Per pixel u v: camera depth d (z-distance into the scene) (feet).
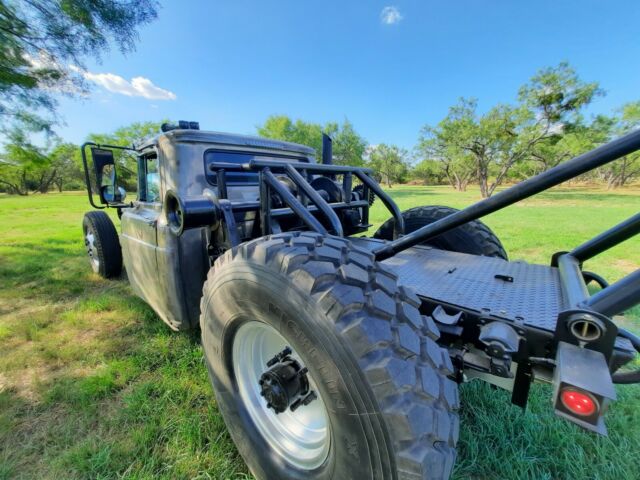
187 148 7.14
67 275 13.61
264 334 4.50
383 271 3.59
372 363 2.92
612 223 28.19
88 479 4.48
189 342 7.95
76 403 5.94
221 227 5.84
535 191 3.61
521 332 3.53
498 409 5.43
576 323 2.98
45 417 5.63
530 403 5.59
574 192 97.66
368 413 2.94
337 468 3.33
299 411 4.36
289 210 6.38
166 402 5.93
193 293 6.97
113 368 6.92
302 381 3.98
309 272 3.34
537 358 3.45
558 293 4.44
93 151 9.68
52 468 4.63
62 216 41.98
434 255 6.59
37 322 9.11
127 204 10.55
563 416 2.71
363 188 8.19
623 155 3.10
